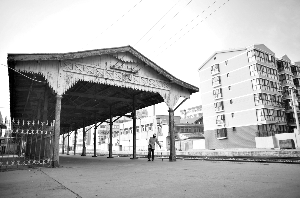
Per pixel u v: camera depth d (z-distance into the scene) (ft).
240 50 136.36
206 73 155.02
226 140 136.05
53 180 17.42
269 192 11.51
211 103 148.46
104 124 244.83
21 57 29.76
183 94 49.52
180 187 13.62
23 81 37.96
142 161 42.52
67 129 117.19
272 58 139.03
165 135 140.77
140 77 43.24
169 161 41.55
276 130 123.34
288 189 12.17
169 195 11.43
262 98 122.93
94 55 36.76
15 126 42.96
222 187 13.24
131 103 57.88
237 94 134.00
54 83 32.42
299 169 22.16
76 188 13.75
